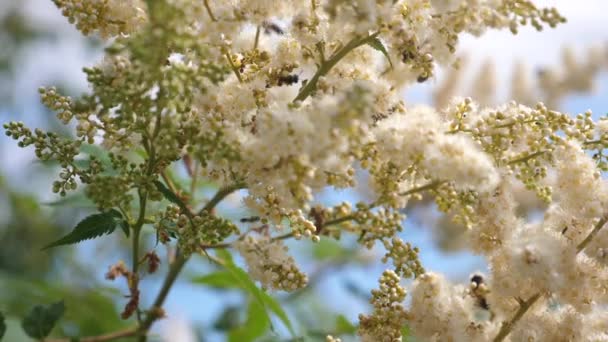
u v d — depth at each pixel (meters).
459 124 3.84
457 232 8.27
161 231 3.72
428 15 3.70
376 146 3.55
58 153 3.67
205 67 3.17
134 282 4.18
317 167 3.30
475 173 3.32
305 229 3.75
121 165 3.63
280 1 3.72
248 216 4.45
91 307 6.65
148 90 3.21
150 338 5.17
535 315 3.88
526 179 3.85
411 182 3.84
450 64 3.73
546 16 3.43
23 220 9.64
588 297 3.73
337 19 3.44
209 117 3.43
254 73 3.96
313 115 3.07
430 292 3.79
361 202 3.65
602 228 3.70
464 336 3.73
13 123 3.65
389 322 3.84
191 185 4.91
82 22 3.76
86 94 3.23
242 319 7.36
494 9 3.49
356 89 3.02
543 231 3.73
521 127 3.80
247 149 3.25
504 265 3.87
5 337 4.97
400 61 3.93
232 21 3.56
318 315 7.12
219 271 5.45
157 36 2.96
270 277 3.95
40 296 6.48
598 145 3.86
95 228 3.75
